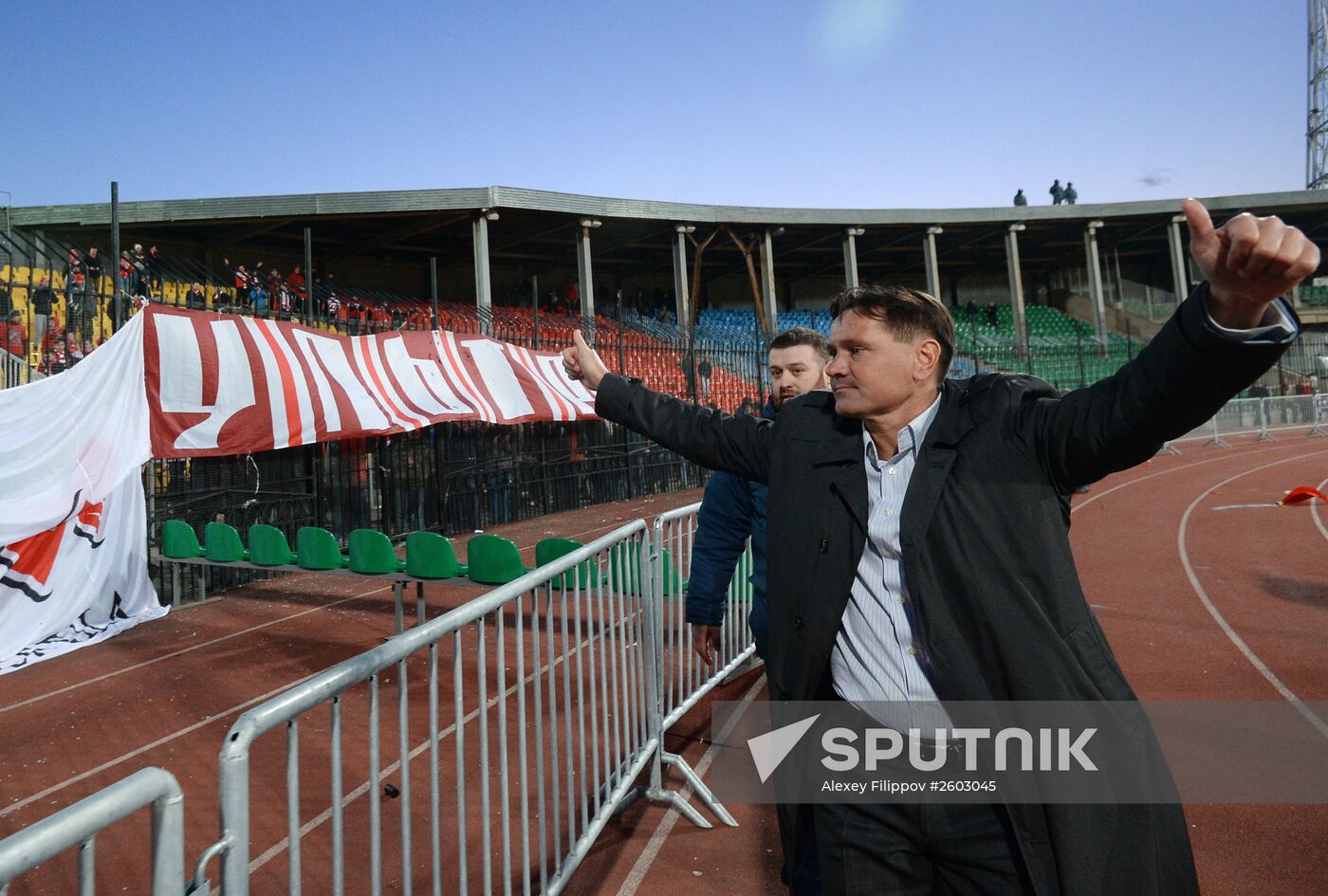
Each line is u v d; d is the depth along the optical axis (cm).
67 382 659
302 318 1034
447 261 2381
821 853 173
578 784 354
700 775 375
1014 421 153
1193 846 312
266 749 420
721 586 305
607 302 2684
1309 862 296
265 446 824
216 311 864
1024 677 142
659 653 357
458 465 1268
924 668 158
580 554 273
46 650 616
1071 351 2858
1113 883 138
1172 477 1712
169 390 743
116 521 709
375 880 163
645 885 289
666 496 1727
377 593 822
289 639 646
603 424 1650
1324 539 960
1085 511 1284
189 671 568
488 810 205
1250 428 2631
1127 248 3406
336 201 1738
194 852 322
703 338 2067
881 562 164
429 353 1130
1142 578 804
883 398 162
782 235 2631
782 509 177
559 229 2180
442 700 479
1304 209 2900
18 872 86
